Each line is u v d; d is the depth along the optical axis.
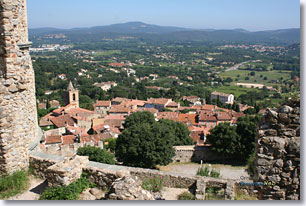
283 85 170.38
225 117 73.00
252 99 134.00
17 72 10.80
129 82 183.12
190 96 134.88
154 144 31.77
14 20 10.48
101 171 10.54
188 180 11.87
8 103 10.55
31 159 11.63
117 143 33.75
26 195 10.27
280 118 8.55
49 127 74.12
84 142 44.84
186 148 40.56
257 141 8.96
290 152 8.39
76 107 87.56
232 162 40.16
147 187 11.29
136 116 47.50
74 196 9.91
